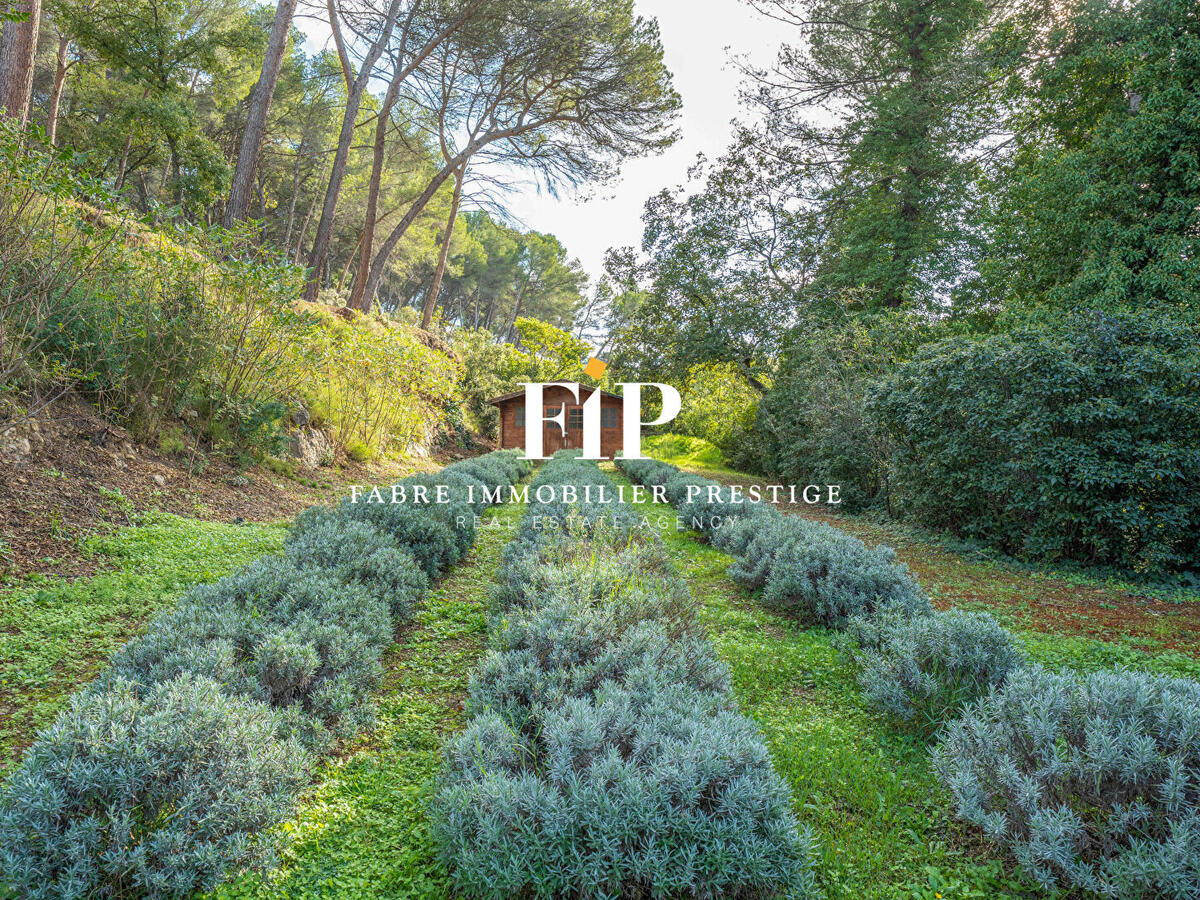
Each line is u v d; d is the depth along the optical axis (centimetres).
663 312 2017
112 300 636
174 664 293
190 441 784
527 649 359
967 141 1614
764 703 398
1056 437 724
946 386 859
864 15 1747
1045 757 250
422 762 319
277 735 290
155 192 2648
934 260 1555
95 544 512
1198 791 224
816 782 307
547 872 211
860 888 244
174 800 228
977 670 354
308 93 2938
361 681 353
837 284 1678
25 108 1041
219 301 789
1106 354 713
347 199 3112
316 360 1028
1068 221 1098
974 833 276
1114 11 1128
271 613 375
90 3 1880
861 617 468
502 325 6000
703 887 213
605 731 257
